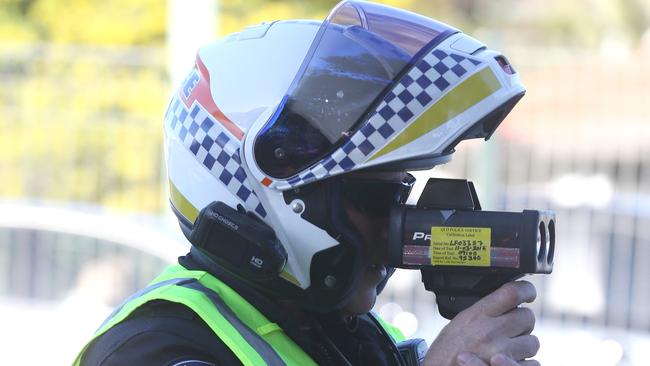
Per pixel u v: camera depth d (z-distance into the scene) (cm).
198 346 463
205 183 501
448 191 478
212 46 529
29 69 1981
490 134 520
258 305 496
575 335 1606
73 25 2894
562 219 1653
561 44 3331
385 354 558
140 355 461
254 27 528
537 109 1705
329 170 479
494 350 455
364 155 480
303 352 493
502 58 503
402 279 1645
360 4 516
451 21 3272
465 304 473
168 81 1950
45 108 1969
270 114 490
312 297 494
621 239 1623
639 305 1605
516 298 461
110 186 1945
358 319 561
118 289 1717
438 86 484
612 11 3556
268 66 502
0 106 1980
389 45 494
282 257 482
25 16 2927
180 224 521
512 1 3609
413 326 1634
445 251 469
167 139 528
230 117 498
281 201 488
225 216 484
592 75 1703
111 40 2877
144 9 2886
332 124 484
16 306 1745
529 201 1670
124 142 1942
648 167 1653
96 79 1967
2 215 1777
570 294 1630
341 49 496
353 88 486
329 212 485
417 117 482
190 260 521
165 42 2869
